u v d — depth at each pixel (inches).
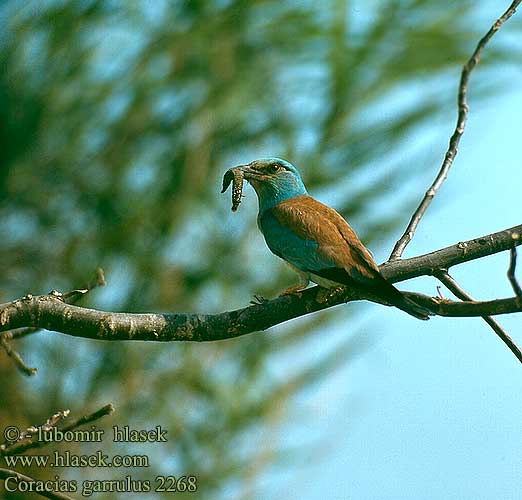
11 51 495.8
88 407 470.9
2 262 490.3
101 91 506.3
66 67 500.7
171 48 516.1
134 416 474.3
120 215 492.4
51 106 496.4
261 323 370.0
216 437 477.4
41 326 346.6
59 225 494.0
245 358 483.5
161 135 507.2
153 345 480.4
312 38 523.8
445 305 334.3
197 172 501.4
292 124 513.0
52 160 495.5
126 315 350.6
